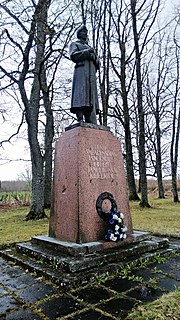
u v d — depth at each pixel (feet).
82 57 18.71
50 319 9.09
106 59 50.75
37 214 35.14
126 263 13.97
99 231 16.07
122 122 62.49
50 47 33.78
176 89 67.62
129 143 59.62
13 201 69.36
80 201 15.84
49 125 46.06
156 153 78.02
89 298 10.63
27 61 32.12
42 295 11.02
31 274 13.56
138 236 17.11
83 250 14.38
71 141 17.34
